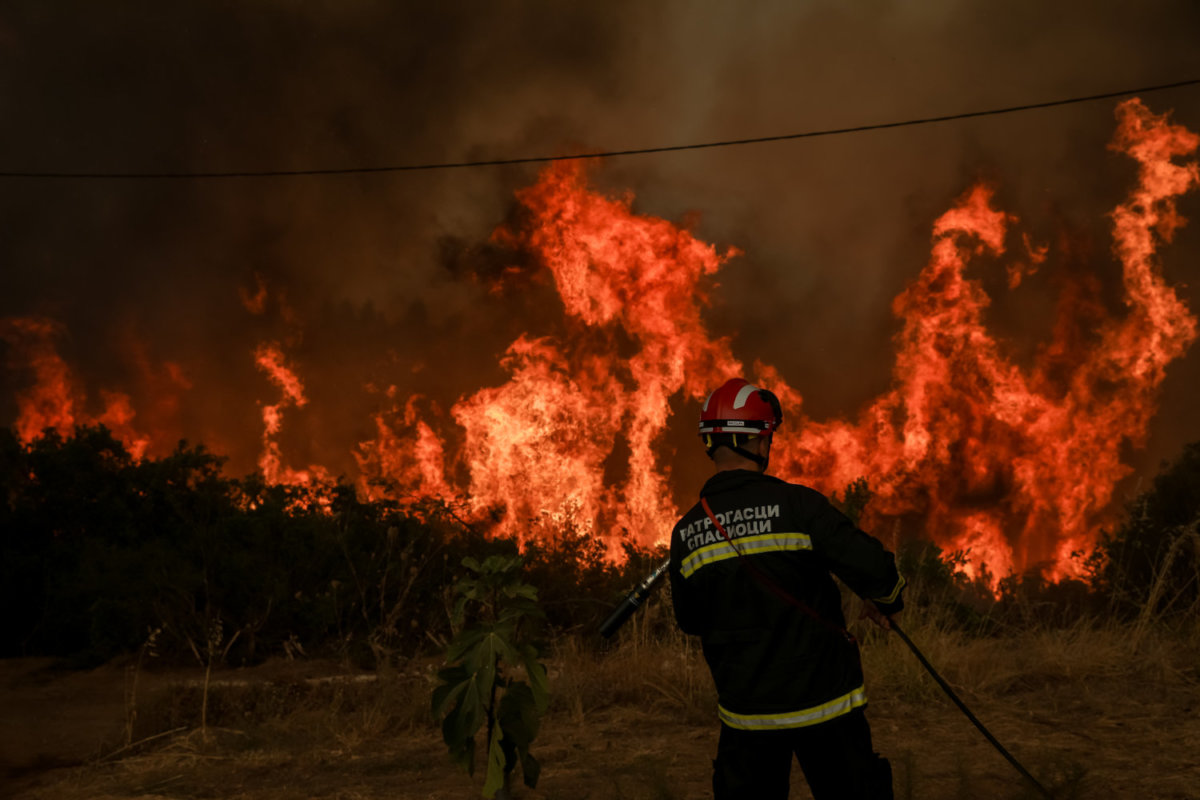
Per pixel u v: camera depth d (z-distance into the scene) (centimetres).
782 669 294
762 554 299
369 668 843
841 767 295
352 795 479
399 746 573
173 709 641
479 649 383
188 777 528
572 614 948
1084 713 567
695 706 623
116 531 1136
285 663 858
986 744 516
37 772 569
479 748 553
